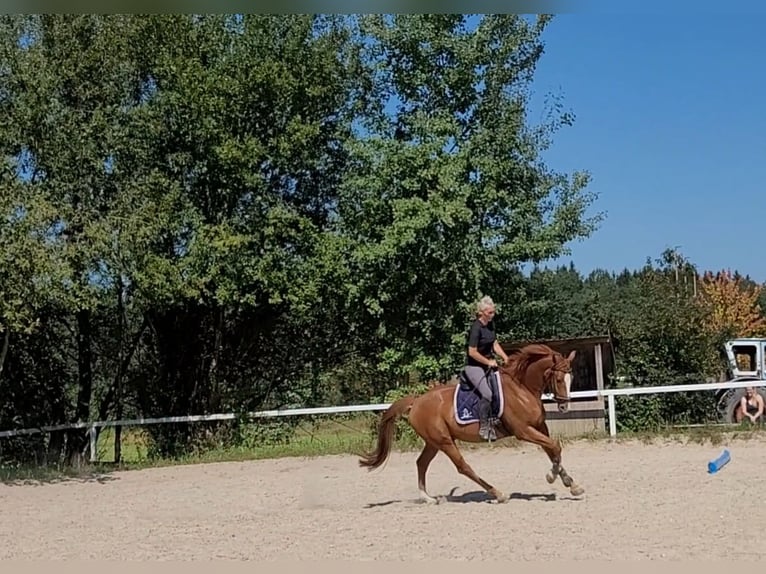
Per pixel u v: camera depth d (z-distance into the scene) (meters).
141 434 24.27
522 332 23.94
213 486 16.77
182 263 22.02
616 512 10.91
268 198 23.12
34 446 24.34
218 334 24.42
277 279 22.31
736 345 22.66
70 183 21.61
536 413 12.09
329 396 25.38
